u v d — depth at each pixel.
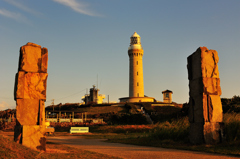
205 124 20.45
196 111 21.44
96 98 122.44
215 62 21.62
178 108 96.00
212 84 21.17
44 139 17.05
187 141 22.23
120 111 93.38
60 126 64.88
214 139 20.33
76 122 68.25
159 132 25.97
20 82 17.02
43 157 11.99
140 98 115.12
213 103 20.88
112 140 27.95
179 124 26.00
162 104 100.38
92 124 69.50
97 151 17.66
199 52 21.48
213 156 15.17
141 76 119.06
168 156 15.27
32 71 17.44
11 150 11.49
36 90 17.36
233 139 20.27
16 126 16.95
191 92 22.22
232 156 15.16
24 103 16.98
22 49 17.39
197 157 14.82
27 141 16.56
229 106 42.38
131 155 15.67
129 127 51.56
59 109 97.94
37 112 17.23
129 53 120.75
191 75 22.50
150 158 14.53
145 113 87.06
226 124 21.45
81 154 15.16
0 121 60.81
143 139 26.33
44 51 18.00
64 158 13.31
